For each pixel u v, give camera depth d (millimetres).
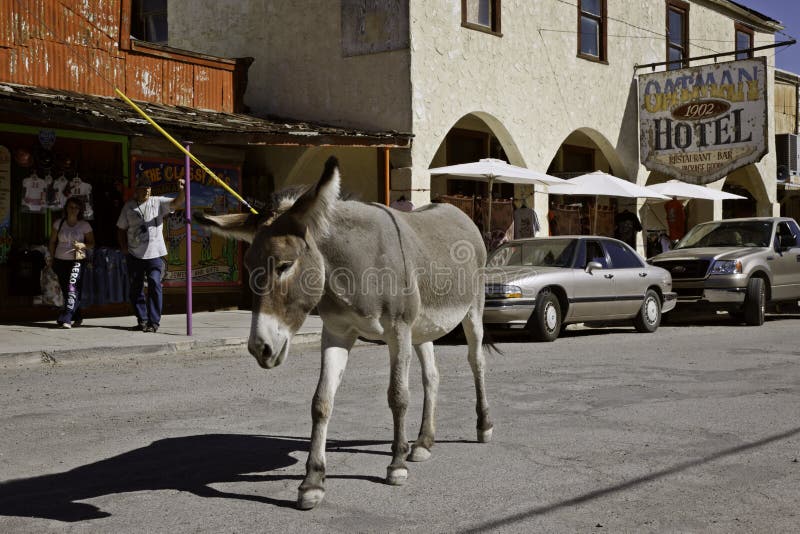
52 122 12836
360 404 7938
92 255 14281
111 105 13383
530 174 16938
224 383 9086
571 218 21219
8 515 4770
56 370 10047
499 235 19031
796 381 9148
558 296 13484
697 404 7844
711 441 6426
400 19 17141
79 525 4602
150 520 4680
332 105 18219
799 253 17562
